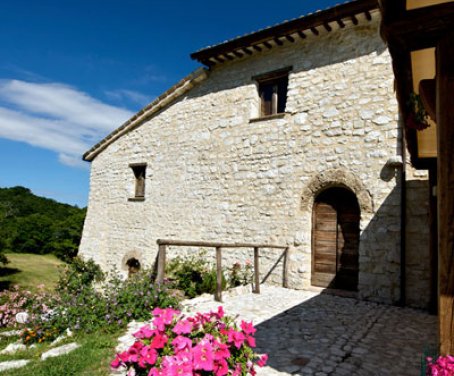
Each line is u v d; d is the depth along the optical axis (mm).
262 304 5004
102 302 4164
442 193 1646
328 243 6250
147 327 1854
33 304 5223
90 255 10422
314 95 6598
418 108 2424
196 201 8125
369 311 4766
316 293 5914
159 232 8742
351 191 6105
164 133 9203
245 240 7109
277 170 6879
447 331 1608
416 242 5219
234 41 7367
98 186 10898
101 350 3219
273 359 2982
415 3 1900
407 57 1935
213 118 8164
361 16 6012
